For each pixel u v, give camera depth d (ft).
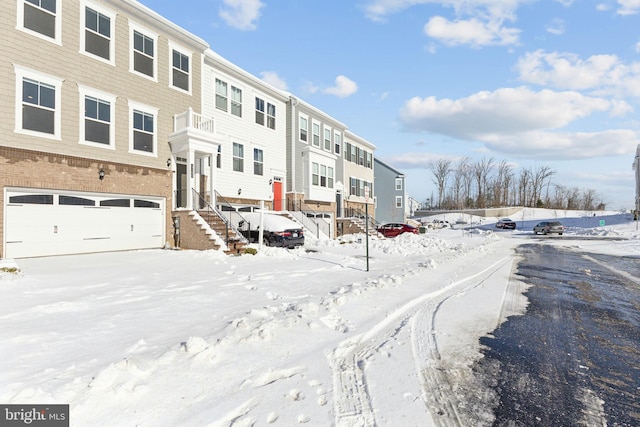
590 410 10.97
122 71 47.01
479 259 47.60
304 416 10.05
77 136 41.83
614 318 21.11
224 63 63.05
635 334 18.24
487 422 10.21
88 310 19.25
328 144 98.02
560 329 18.88
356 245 62.28
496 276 34.76
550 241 85.10
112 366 11.25
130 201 47.62
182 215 50.72
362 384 12.09
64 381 11.01
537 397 11.70
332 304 20.72
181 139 51.55
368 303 22.00
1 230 35.63
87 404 9.93
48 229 39.34
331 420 9.91
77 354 13.20
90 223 43.16
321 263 38.52
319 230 76.28
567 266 43.29
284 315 18.51
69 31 41.45
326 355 14.28
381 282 26.81
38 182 38.17
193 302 21.22
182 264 36.14
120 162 46.16
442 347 15.87
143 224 48.96
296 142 82.79
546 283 31.96
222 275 30.42
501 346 16.21
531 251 61.31
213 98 62.03
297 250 50.37
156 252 45.09
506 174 285.43
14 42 36.73
